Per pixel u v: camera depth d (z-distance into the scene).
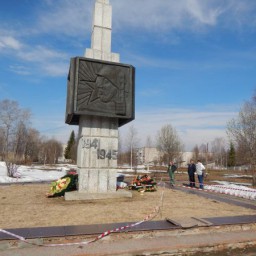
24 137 53.00
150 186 14.64
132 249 6.08
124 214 8.87
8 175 22.77
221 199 12.39
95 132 12.33
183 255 6.34
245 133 24.72
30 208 9.71
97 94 11.96
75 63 11.91
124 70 12.53
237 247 6.80
